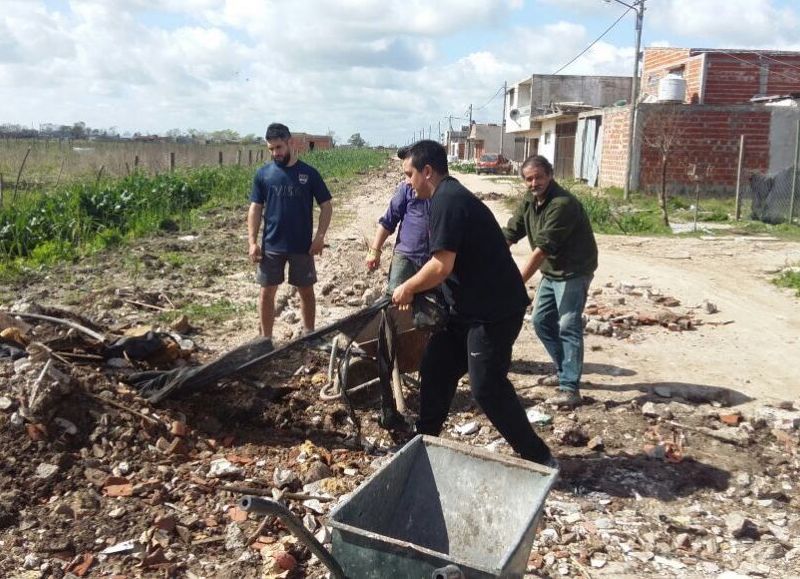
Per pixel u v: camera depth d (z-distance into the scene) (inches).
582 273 249.4
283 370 243.4
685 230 742.5
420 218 265.7
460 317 191.8
